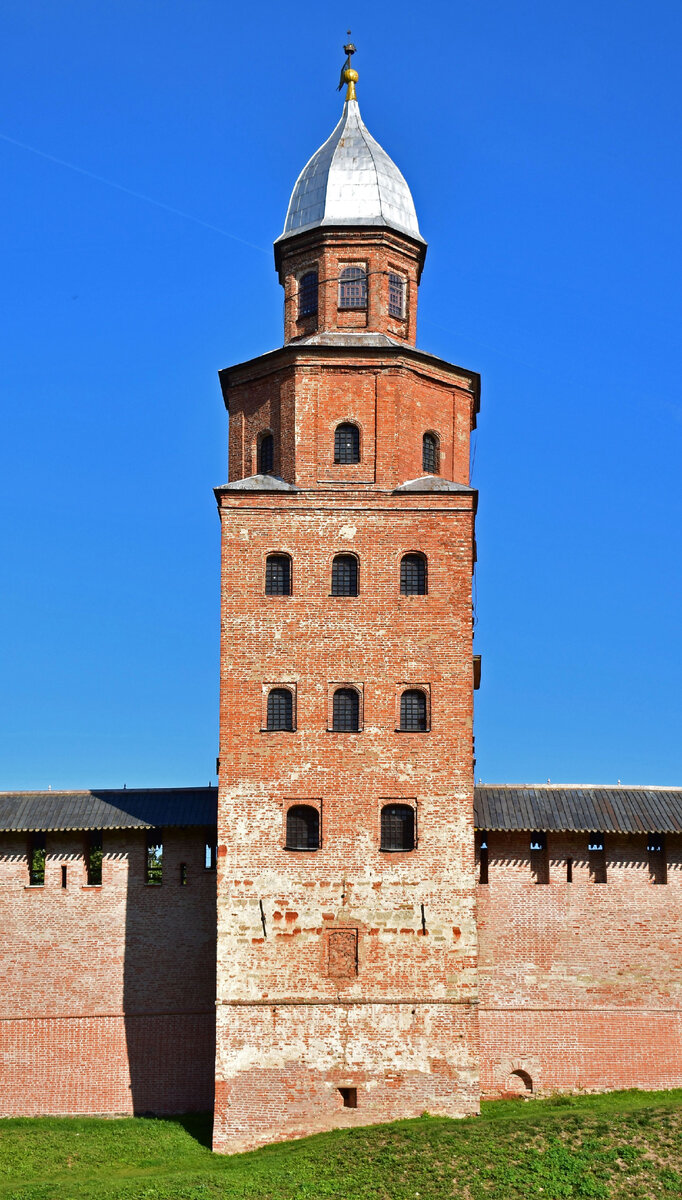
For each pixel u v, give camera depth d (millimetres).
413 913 43469
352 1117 42281
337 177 49906
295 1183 37969
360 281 48750
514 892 48719
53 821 49719
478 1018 45406
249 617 45188
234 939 43281
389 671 44906
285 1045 42656
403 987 43031
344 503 45781
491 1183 37594
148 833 52000
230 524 45625
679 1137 40250
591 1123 41219
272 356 47156
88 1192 38031
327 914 43438
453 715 44656
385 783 44281
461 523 45750
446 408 48344
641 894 48844
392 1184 37656
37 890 49938
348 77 52688
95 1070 48688
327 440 46375
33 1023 49000
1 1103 48406
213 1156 42031
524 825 48062
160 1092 48562
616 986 48094
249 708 44688
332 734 44500
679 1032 47812
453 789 44219
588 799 49750
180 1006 49156
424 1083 42469
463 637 45094
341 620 45156
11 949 49562
